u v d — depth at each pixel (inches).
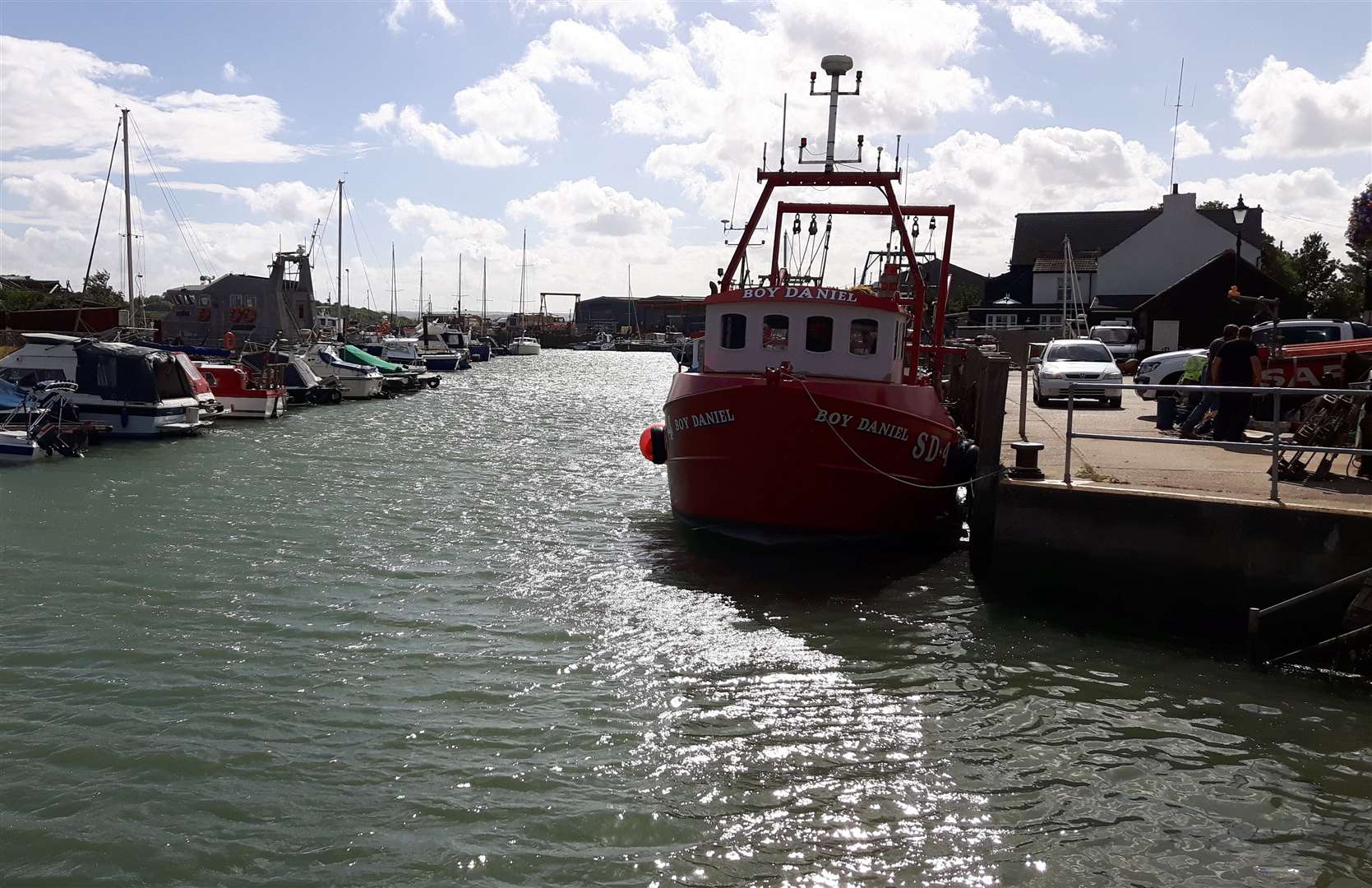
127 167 1665.8
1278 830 243.9
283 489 738.2
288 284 2581.2
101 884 221.5
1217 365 546.6
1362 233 813.9
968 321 2388.0
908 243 618.5
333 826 245.1
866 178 614.2
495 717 308.7
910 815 250.1
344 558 513.0
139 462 877.2
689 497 550.6
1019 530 424.8
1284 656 357.7
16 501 672.4
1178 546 396.8
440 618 408.8
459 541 557.0
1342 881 222.5
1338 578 370.0
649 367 3666.3
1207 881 222.8
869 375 530.9
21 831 241.4
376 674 344.5
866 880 222.4
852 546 530.6
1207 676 346.3
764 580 469.4
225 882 222.4
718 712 312.5
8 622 399.2
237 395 1301.7
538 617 411.5
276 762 277.6
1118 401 886.4
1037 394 890.7
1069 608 418.3
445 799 257.4
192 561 504.7
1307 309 1517.0
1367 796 260.8
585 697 324.2
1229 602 387.9
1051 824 246.2
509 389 2209.6
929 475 528.4
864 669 350.0
